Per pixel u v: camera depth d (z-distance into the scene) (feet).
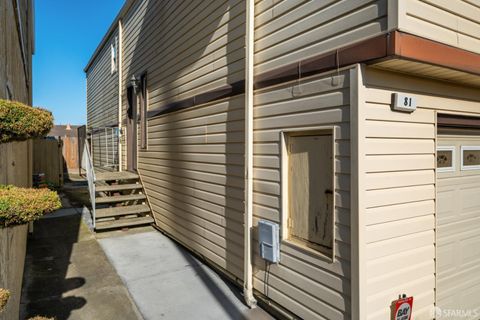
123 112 29.43
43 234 21.04
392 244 8.51
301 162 10.08
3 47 7.04
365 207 8.02
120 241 19.57
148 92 23.12
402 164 8.68
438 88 9.45
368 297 8.07
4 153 6.85
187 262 16.02
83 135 46.14
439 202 10.43
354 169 8.04
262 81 11.27
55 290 12.87
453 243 10.80
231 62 13.29
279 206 10.70
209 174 15.21
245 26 12.37
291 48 10.08
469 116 10.38
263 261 11.45
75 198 34.42
